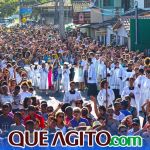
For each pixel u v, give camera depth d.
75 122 15.81
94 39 54.78
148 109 18.08
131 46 41.00
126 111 17.23
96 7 57.88
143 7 52.06
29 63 34.66
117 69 25.89
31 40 55.34
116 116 17.05
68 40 50.03
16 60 35.09
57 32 68.62
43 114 16.97
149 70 21.89
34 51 38.06
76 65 33.50
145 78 21.62
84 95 28.98
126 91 21.72
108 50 34.84
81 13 58.16
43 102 17.56
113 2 57.34
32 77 30.83
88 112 16.47
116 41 48.19
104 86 20.62
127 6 55.66
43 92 30.47
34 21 95.38
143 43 40.78
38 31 68.69
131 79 21.66
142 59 28.25
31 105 16.41
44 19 93.88
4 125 15.97
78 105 17.45
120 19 46.44
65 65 29.86
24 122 15.62
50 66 30.31
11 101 19.58
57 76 30.27
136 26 40.62
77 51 37.50
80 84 30.30
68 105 17.20
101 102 20.58
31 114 15.91
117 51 33.91
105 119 15.99
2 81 22.17
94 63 27.81
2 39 58.34
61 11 55.28
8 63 29.20
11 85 21.58
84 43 47.31
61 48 42.16
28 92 20.00
